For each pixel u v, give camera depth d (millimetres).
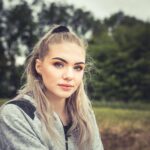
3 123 2150
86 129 2367
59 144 2205
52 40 2223
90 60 2539
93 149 2400
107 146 10547
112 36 54438
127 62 51500
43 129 2164
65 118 2350
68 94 2219
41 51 2258
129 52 51938
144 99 50562
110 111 17891
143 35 52344
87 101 2416
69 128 2309
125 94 50750
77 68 2232
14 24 53156
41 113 2193
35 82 2289
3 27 52531
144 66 50969
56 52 2199
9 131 2139
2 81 44906
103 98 50562
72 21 58312
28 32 52625
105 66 51625
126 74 51250
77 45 2225
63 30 2264
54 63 2209
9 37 52344
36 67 2279
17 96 2258
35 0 54625
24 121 2148
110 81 50625
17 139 2127
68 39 2221
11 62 47969
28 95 2273
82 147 2354
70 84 2209
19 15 53094
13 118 2135
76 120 2346
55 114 2225
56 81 2201
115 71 51344
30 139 2119
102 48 52094
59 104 2316
